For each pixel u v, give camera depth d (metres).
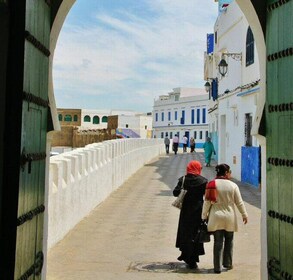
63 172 8.77
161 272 6.46
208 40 28.19
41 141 3.60
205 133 61.12
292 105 3.41
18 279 2.93
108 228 9.47
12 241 2.83
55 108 4.31
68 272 6.42
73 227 9.42
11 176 2.84
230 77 19.42
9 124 2.85
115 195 14.34
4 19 2.86
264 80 4.27
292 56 3.42
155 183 17.72
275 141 3.84
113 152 15.05
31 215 3.25
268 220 4.04
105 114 74.94
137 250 7.72
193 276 6.27
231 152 19.11
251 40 15.70
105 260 7.09
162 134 70.81
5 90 2.86
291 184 3.41
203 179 6.77
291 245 3.40
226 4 20.97
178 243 6.80
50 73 4.20
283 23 3.63
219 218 6.40
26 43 2.96
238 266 6.75
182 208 6.77
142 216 10.84
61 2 4.13
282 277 3.60
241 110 17.34
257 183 15.33
